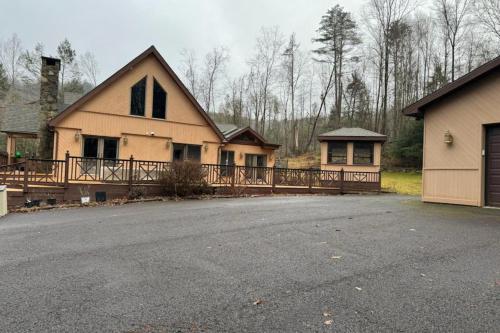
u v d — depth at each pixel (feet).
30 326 8.66
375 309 9.55
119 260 14.39
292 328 8.50
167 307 9.74
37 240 18.40
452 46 105.29
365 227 20.94
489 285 11.28
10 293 10.82
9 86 129.18
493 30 89.40
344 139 67.51
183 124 57.47
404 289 10.97
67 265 13.74
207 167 43.34
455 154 32.55
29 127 59.98
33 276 12.42
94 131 49.49
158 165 41.55
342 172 57.41
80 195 36.17
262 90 136.67
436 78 104.53
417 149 86.38
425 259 14.17
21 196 33.58
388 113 123.65
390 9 112.47
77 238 18.71
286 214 26.40
